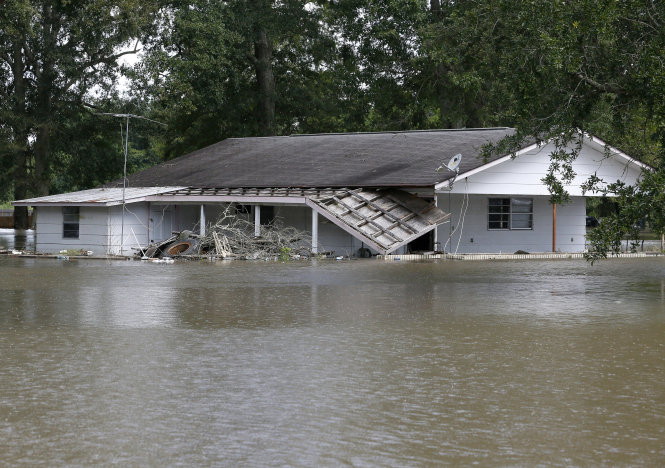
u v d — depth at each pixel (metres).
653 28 22.91
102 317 16.08
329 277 25.22
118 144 64.75
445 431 8.38
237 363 11.57
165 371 11.03
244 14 56.91
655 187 19.81
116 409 9.12
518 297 20.00
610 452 7.74
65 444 7.91
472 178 34.66
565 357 12.12
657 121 22.16
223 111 61.41
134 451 7.71
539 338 13.78
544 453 7.71
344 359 11.90
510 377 10.77
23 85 56.50
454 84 50.59
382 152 39.03
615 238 20.48
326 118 67.81
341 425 8.55
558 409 9.22
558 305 18.38
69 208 37.88
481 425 8.59
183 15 53.59
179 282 23.39
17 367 11.26
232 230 35.41
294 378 10.66
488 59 26.59
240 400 9.54
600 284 23.55
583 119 25.08
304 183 36.12
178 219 39.75
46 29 55.34
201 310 17.19
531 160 36.00
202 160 44.75
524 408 9.26
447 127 59.38
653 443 8.01
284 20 57.31
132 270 27.86
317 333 14.23
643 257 37.59
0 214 85.50
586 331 14.55
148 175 43.75
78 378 10.60
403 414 8.98
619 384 10.41
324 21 60.84
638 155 38.31
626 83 22.88
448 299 19.44
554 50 21.47
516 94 24.45
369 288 21.92
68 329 14.54
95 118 58.56
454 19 43.06
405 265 30.56
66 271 27.42
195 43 54.00
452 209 36.44
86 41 53.31
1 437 8.13
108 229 36.91
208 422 8.64
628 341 13.51
